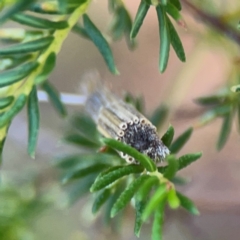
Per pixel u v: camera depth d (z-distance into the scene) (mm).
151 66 363
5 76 166
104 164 192
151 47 367
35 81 167
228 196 297
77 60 334
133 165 154
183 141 195
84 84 223
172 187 146
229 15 239
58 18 177
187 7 243
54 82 322
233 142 356
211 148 354
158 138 162
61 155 232
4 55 166
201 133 362
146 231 277
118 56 364
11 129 306
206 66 376
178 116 294
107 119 171
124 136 161
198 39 307
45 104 318
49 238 241
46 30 178
